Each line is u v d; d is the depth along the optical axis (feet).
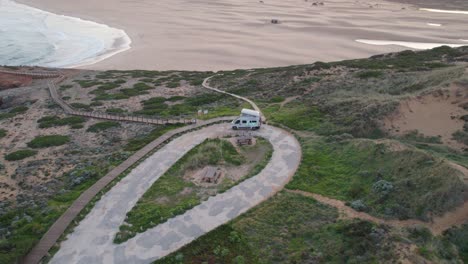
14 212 94.02
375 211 81.51
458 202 77.36
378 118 130.82
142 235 80.18
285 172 102.06
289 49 316.40
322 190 92.68
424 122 128.16
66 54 317.01
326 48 319.68
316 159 107.34
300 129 132.46
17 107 190.80
